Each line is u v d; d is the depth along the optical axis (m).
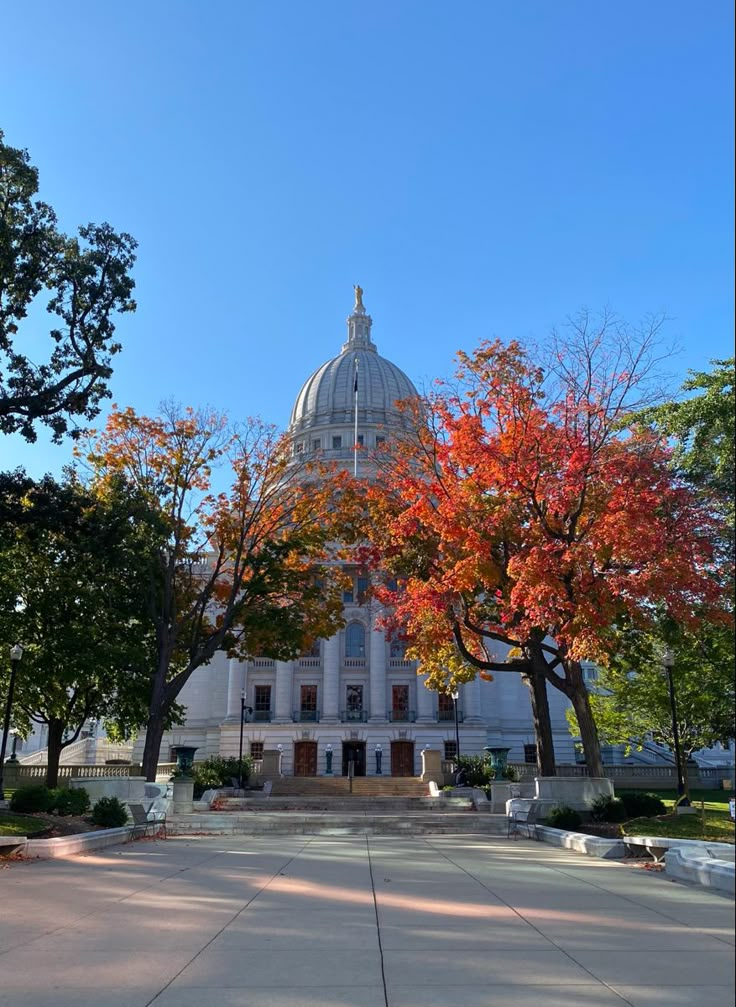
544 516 23.38
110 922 9.72
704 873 12.58
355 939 8.66
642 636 27.58
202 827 25.77
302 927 9.33
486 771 43.41
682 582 19.12
